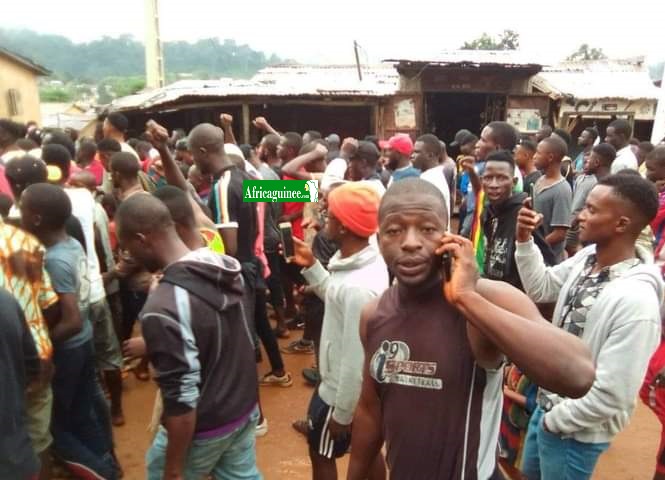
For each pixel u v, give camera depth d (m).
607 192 2.11
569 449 2.18
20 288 2.49
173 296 2.02
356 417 1.70
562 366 1.16
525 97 12.72
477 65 12.18
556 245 4.39
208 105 12.34
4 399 2.01
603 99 12.36
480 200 3.90
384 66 16.20
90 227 3.61
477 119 15.03
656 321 1.99
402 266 1.38
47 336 2.62
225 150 4.14
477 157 5.32
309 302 3.50
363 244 2.42
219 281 2.13
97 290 3.56
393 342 1.45
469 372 1.36
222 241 3.48
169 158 3.56
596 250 2.25
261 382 4.55
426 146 5.27
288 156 6.16
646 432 3.97
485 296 1.35
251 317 3.87
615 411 2.00
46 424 2.65
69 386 2.94
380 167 6.77
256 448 3.69
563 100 12.55
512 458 2.90
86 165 5.82
